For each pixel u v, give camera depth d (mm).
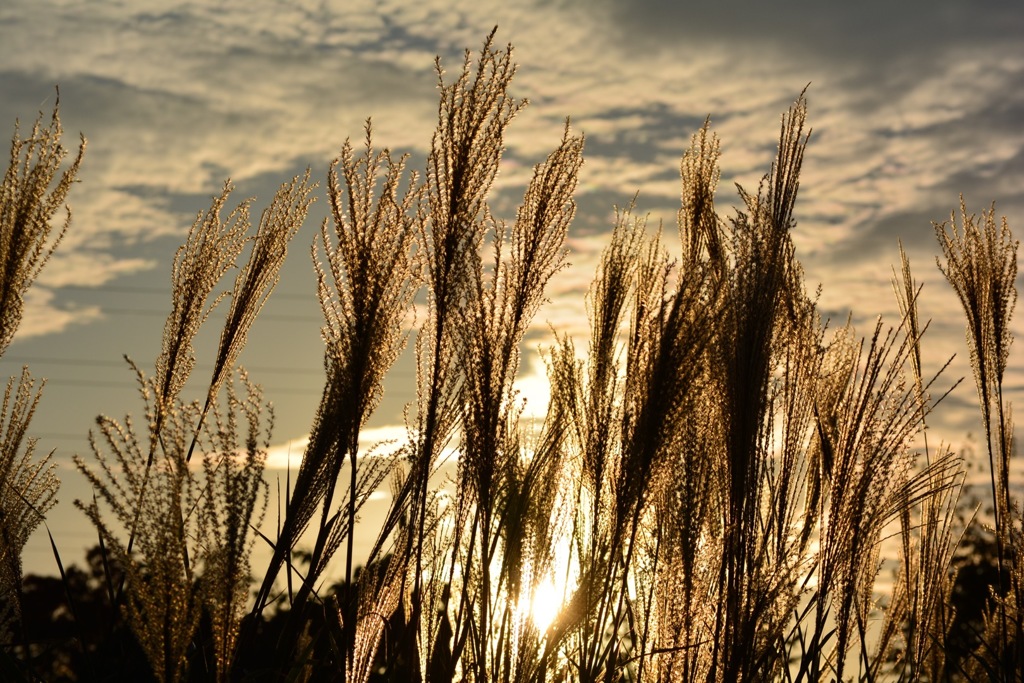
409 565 3035
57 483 3332
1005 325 4035
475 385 3023
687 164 3664
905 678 3850
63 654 3398
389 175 2941
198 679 2705
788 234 3061
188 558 2557
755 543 2867
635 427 3109
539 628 3158
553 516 3318
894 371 3158
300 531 2885
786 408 3025
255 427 2451
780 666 3236
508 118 3045
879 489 3170
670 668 2990
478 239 3035
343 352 2859
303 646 3125
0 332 3195
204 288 3381
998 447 4027
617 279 3410
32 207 3227
